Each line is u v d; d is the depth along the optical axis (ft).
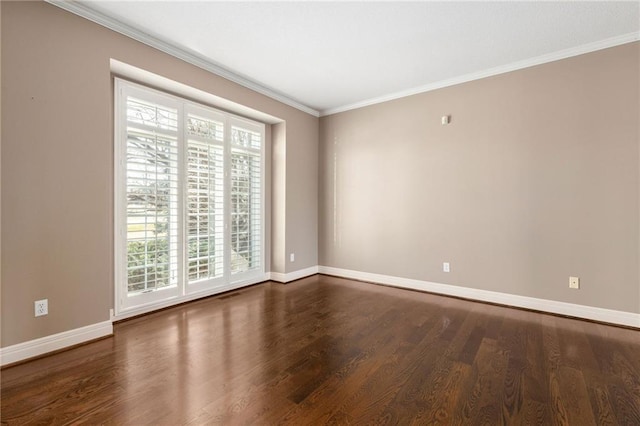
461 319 9.61
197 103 11.35
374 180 14.15
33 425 4.86
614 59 8.95
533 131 10.27
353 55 10.04
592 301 9.38
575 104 9.56
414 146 12.94
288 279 14.42
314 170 15.99
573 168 9.62
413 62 10.53
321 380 6.21
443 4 7.42
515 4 7.39
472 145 11.49
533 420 5.05
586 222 9.45
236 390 5.85
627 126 8.82
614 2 7.28
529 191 10.38
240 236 13.15
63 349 7.41
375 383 6.11
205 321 9.39
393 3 7.39
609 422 5.01
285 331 8.68
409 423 4.97
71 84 7.53
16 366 6.63
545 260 10.13
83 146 7.75
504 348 7.61
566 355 7.24
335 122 15.51
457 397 5.65
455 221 11.93
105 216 8.19
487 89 11.14
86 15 7.71
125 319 9.39
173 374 6.39
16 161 6.72
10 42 6.62
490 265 11.18
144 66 8.94
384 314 10.07
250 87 12.20
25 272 6.87
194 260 11.28
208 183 11.67
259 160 13.97
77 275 7.68
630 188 8.81
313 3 7.42
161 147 10.10
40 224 7.08
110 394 5.68
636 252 8.75
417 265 12.92
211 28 8.55
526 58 10.21
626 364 6.82
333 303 11.23
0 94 6.49
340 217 15.39
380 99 13.88
